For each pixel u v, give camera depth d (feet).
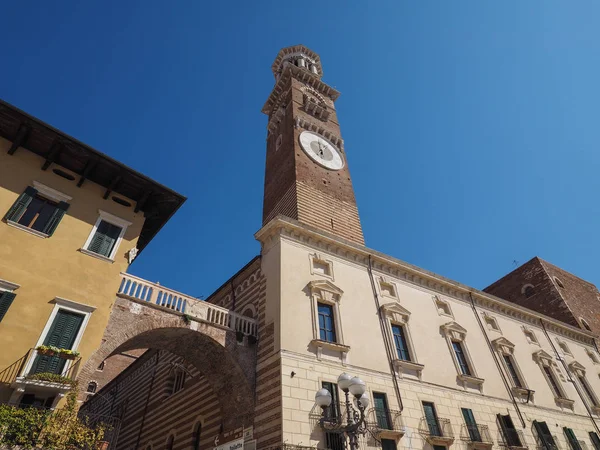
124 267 69.10
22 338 53.62
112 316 63.93
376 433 69.15
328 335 79.82
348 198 132.57
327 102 177.37
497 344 110.52
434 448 75.87
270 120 172.24
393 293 97.66
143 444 112.57
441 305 107.24
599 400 125.39
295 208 115.34
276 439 62.54
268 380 70.59
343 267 92.53
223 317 77.82
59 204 66.23
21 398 50.80
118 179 72.08
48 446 47.16
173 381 115.44
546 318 135.95
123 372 147.54
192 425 92.58
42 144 67.26
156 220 79.51
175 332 71.41
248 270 95.50
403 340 91.15
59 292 59.57
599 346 152.56
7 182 62.54
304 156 134.92
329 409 68.44
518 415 96.73
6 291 55.11
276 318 76.23
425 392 83.51
